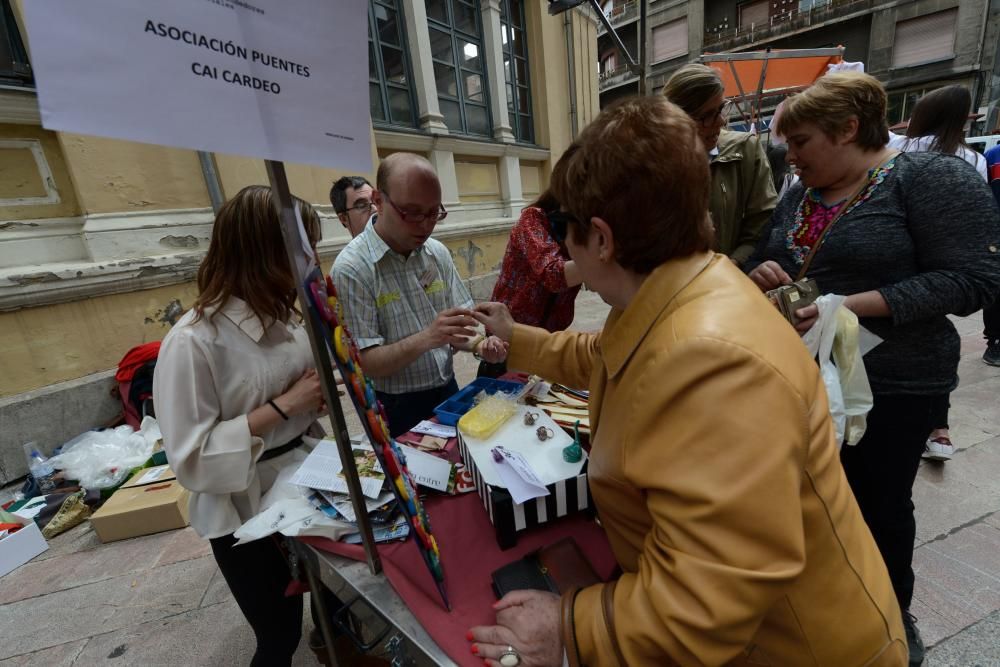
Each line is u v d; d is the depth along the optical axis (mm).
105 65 392
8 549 2006
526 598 654
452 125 5570
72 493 2361
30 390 2605
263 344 1058
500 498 807
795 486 463
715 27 18250
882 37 15156
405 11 4867
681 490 470
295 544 941
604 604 558
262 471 1098
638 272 625
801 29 16406
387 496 915
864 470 1242
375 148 4590
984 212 1001
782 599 567
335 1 567
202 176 3281
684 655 464
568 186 602
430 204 1421
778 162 3260
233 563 1092
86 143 2771
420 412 1770
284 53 530
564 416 1164
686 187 547
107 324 2863
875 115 1093
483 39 5809
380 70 4727
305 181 3863
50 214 2758
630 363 585
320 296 652
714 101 1485
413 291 1635
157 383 982
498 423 1052
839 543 562
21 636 1668
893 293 1051
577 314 5695
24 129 2652
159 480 2381
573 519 888
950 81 14383
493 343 1262
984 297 992
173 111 442
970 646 1353
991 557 1641
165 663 1532
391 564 803
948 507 1900
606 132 555
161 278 3057
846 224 1147
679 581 466
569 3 3711
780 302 1047
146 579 1902
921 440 1167
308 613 1678
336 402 703
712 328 501
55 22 360
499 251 6082
